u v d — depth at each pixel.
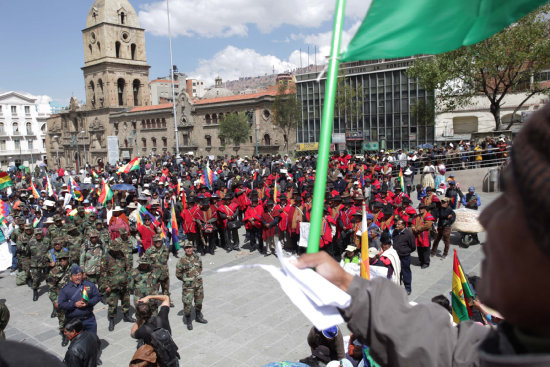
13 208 19.33
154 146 69.81
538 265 0.50
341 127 47.97
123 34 76.56
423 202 13.34
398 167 26.83
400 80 43.53
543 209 0.47
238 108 58.06
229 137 53.72
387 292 1.04
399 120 43.88
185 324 9.56
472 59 25.30
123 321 10.11
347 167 25.56
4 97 89.81
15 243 14.61
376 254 9.08
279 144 53.97
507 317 0.57
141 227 13.55
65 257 10.27
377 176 21.59
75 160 84.81
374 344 1.00
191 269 9.38
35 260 11.93
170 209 16.97
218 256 15.10
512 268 0.54
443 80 25.84
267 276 12.55
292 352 8.23
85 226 14.48
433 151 28.42
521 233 0.52
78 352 5.85
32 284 12.03
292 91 50.75
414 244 10.52
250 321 9.61
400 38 1.25
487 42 24.27
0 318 6.56
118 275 9.54
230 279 12.45
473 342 0.96
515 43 23.66
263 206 14.94
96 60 76.44
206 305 10.59
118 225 13.98
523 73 25.84
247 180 24.20
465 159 25.89
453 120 40.81
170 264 14.34
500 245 0.56
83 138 75.62
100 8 74.50
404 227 10.59
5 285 13.59
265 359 8.01
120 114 73.38
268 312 10.06
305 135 50.88
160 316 5.95
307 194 15.24
